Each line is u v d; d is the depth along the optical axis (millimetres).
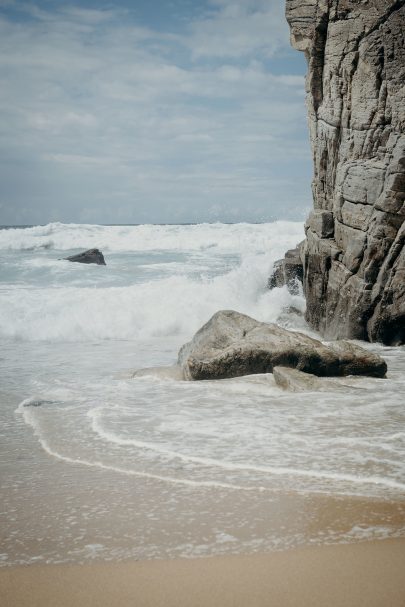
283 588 3648
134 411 8133
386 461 5961
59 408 8453
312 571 3850
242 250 41719
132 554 4199
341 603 3453
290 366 9930
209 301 17938
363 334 14047
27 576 3910
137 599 3582
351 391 8930
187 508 4992
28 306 17656
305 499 5102
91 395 9203
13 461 6320
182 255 38156
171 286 19344
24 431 7426
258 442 6664
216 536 4453
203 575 3855
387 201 13219
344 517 4719
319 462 5984
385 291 13383
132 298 18141
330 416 7629
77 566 4039
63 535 4559
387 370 10805
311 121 16312
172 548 4277
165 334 16125
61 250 41906
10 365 11969
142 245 43531
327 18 14875
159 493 5332
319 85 15758
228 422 7473
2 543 4441
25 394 9477
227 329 10453
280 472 5742
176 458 6230
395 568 3846
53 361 12414
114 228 48344
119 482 5633
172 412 8023
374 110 13797
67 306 17609
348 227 14383
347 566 3896
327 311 15164
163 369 10688
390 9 13484
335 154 15258
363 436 6781
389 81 13578
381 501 5016
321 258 15211
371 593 3549
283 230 47500
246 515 4812
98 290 19797
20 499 5293
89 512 4977
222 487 5426
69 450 6621
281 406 8180
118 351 13648
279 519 4715
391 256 13289
